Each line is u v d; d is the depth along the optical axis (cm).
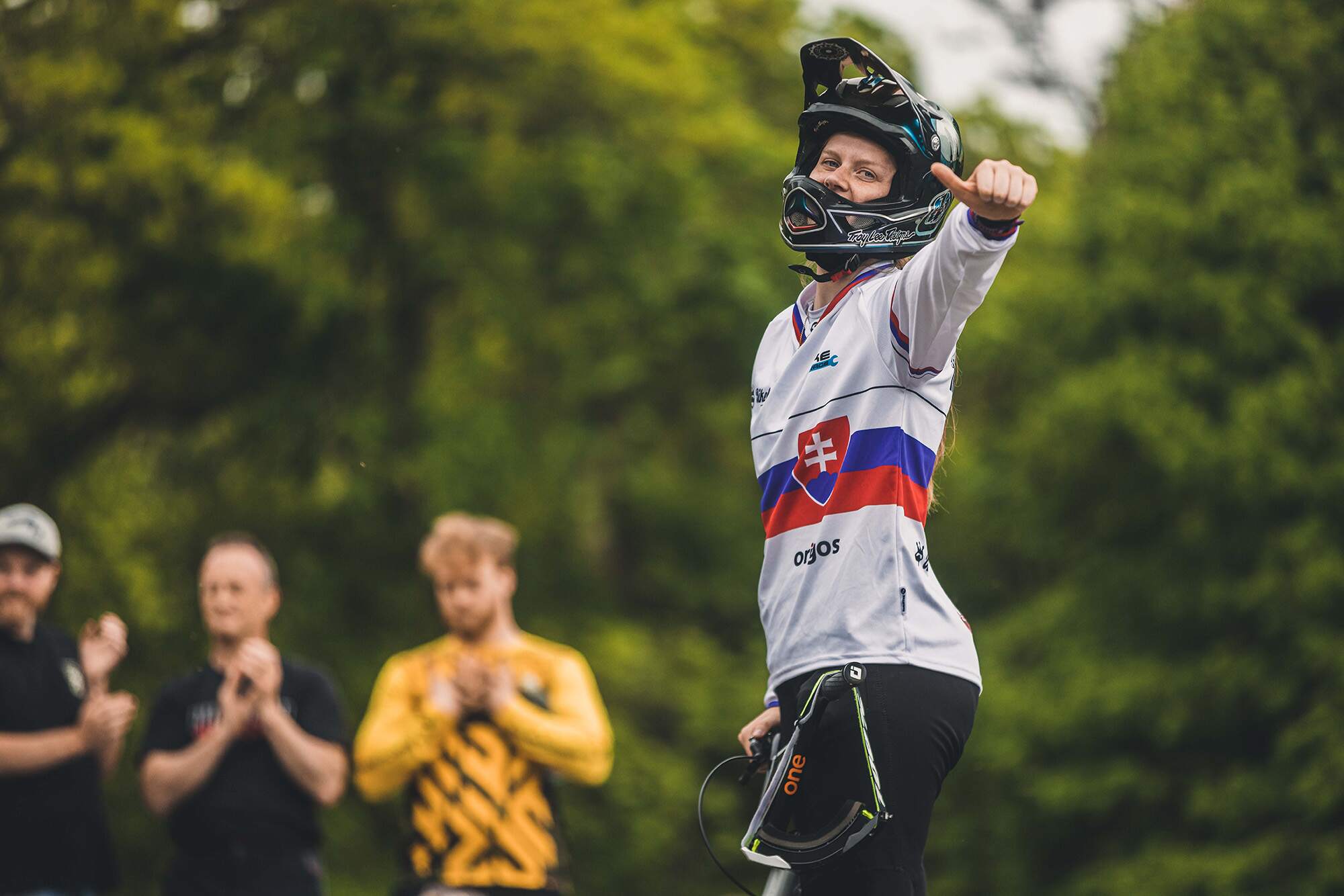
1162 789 5275
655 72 5872
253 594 2025
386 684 2030
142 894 5206
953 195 1063
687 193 6247
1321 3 5619
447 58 5562
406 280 5925
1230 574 5288
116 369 5278
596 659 6738
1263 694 5097
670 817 6384
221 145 5156
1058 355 5809
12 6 4959
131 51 5041
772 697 1148
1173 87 5625
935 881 5881
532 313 6291
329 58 5288
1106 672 5425
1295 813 4988
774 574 1045
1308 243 5225
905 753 979
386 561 6331
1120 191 5553
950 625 1008
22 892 1961
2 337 4872
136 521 5569
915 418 1007
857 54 1055
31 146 4738
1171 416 5194
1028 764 5566
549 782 1981
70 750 1970
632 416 7400
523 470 6488
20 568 2023
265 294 5244
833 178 1040
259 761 1925
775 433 1055
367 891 5478
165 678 5378
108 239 4856
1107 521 5650
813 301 1098
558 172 5922
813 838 955
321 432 5719
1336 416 5150
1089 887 5159
